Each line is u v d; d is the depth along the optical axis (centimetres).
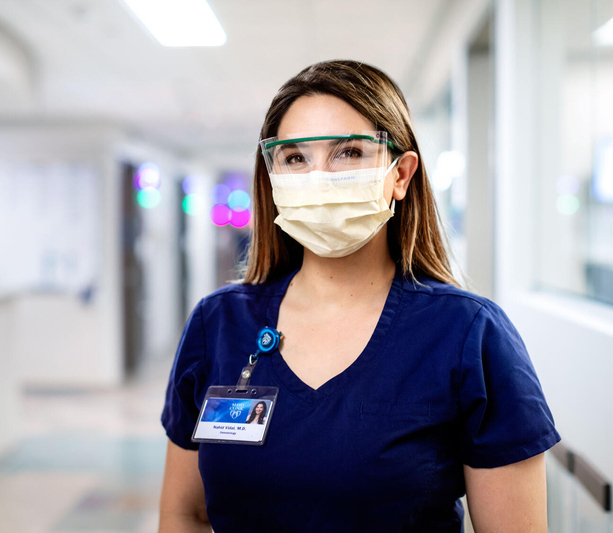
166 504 92
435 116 407
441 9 283
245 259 119
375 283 88
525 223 208
